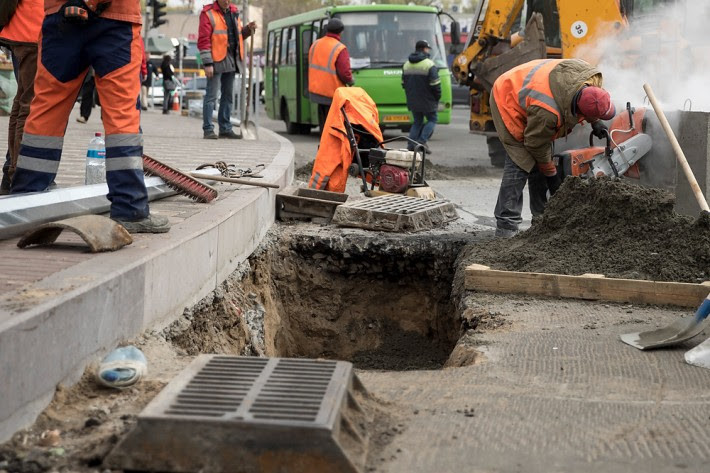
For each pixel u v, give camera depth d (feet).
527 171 24.50
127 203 16.44
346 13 70.28
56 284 12.06
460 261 23.59
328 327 25.80
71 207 17.60
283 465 9.25
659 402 12.53
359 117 31.99
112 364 11.80
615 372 14.12
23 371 10.16
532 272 20.11
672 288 18.61
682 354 15.16
